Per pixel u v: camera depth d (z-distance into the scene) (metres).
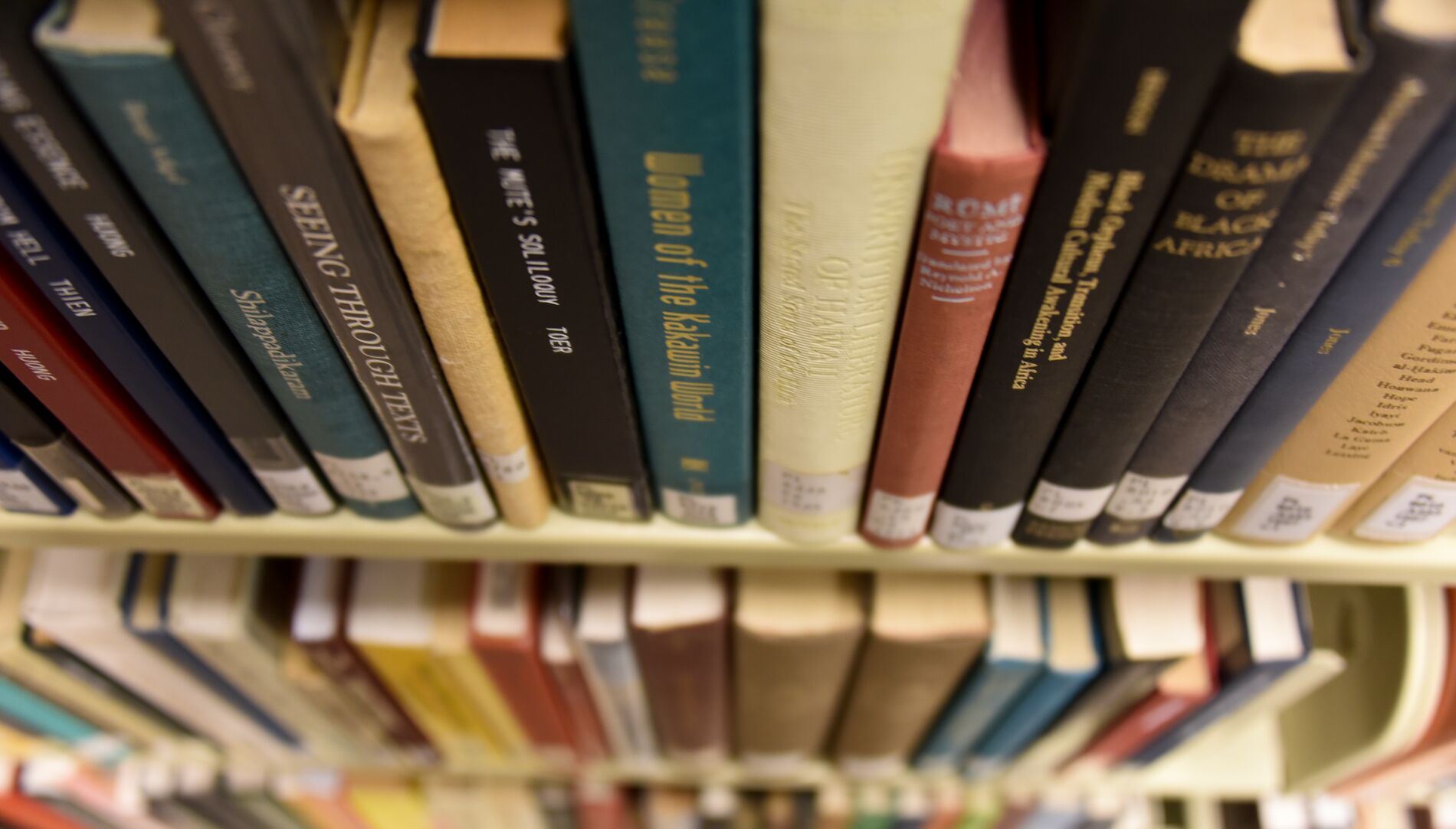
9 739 0.77
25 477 0.48
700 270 0.36
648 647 0.64
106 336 0.39
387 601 0.65
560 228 0.34
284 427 0.46
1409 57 0.28
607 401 0.43
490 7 0.30
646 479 0.49
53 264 0.36
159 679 0.70
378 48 0.32
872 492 0.49
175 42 0.29
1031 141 0.31
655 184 0.33
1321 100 0.28
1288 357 0.39
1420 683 0.65
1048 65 0.32
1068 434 0.43
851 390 0.41
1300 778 0.82
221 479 0.49
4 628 0.64
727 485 0.49
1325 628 0.74
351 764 0.88
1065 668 0.62
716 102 0.30
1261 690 0.63
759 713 0.75
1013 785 0.88
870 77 0.29
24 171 0.33
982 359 0.40
